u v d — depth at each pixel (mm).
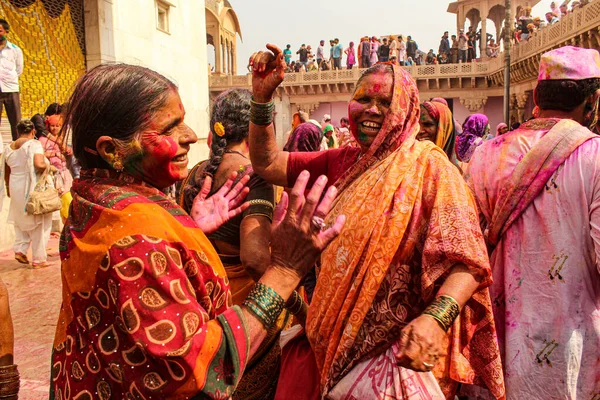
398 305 1665
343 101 29953
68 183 6773
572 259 1871
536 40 19156
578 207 1860
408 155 1735
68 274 1114
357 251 1690
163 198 1190
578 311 1880
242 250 1909
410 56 29203
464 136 5918
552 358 1889
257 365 2010
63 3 8906
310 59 31641
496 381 1755
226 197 1681
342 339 1677
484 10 30047
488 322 1728
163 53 12133
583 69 1994
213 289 1182
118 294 1000
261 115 1991
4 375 1726
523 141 2020
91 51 9508
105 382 1065
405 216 1653
